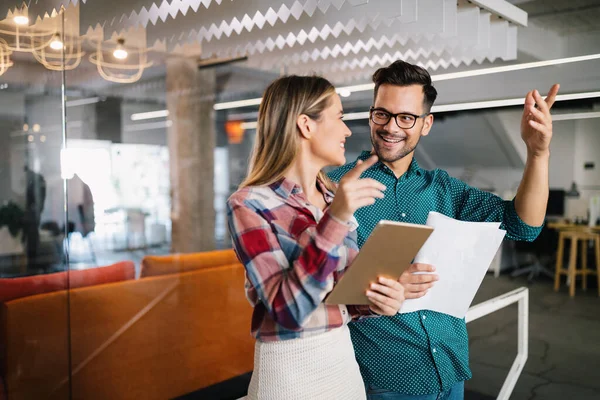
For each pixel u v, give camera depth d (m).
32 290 2.73
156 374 2.90
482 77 3.30
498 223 1.19
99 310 2.75
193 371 3.04
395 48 3.24
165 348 2.94
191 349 3.03
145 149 8.50
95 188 7.24
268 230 0.89
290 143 0.94
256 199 0.92
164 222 8.68
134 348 2.82
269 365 0.92
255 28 2.99
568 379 3.13
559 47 3.49
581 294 5.35
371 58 3.54
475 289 1.26
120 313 2.79
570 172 7.17
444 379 1.33
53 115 5.77
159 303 2.92
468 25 2.11
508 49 2.59
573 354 3.57
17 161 5.84
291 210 0.93
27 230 5.72
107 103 7.61
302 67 4.34
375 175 1.39
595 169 6.91
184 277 3.01
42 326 2.73
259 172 0.96
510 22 2.53
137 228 8.09
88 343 2.75
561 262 5.75
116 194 7.75
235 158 11.06
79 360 2.75
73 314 2.75
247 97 8.34
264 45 3.09
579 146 7.04
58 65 4.45
